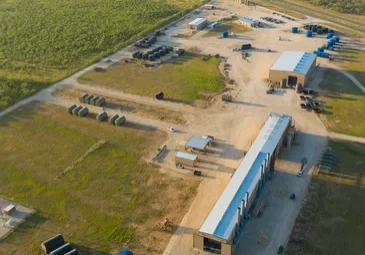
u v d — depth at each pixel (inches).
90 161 2412.6
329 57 3786.9
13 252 1813.5
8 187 2209.6
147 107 2982.3
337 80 3373.5
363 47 4065.0
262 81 3376.0
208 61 3752.5
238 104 3021.7
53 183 2237.9
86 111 2881.4
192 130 2701.8
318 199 2102.6
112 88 3250.5
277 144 2330.2
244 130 2696.9
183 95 3147.1
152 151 2498.8
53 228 1942.7
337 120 2812.5
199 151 2469.2
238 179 2047.2
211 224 1792.6
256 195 2069.4
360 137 2628.0
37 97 3125.0
